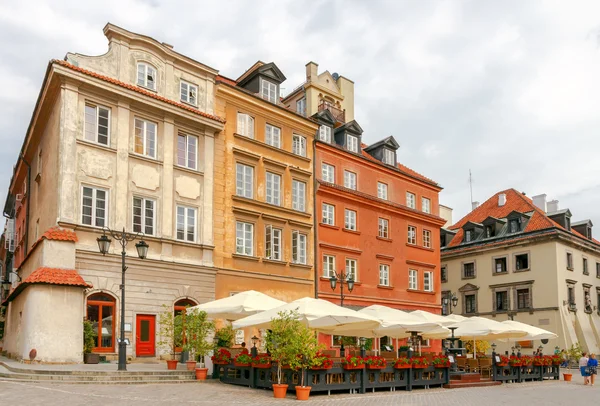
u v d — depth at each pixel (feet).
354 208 120.88
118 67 83.87
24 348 71.87
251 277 96.84
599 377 112.57
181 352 79.51
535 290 154.51
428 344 131.64
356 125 126.11
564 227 166.09
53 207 77.92
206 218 91.04
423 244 139.03
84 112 79.20
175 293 84.94
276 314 63.21
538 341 152.87
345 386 62.49
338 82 148.05
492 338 104.12
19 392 48.65
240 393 56.65
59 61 76.18
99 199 79.25
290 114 109.19
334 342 107.86
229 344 73.77
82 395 48.55
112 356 76.84
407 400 58.18
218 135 95.76
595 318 163.94
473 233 175.32
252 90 108.17
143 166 84.28
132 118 84.23
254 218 99.50
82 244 75.87
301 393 54.65
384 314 78.48
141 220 83.25
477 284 168.76
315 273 108.88
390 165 132.67
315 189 112.06
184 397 51.19
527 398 65.16
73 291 72.79
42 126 91.15
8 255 143.54
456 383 80.33
